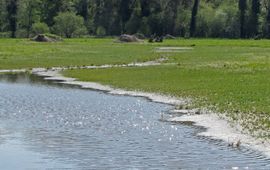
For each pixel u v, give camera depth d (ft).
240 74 192.03
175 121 112.06
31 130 102.58
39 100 143.54
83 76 204.44
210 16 636.89
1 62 260.62
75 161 80.28
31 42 463.42
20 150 86.79
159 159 81.30
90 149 87.45
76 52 330.13
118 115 119.96
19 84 184.14
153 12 640.17
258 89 152.97
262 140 92.53
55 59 279.28
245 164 78.54
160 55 310.65
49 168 76.79
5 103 137.59
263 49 374.63
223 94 146.00
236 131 100.27
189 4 655.35
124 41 489.26
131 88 167.84
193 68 218.38
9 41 482.69
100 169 76.33
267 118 110.93
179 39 574.56
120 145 90.12
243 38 619.26
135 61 272.51
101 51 342.85
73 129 103.71
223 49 376.68
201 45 436.76
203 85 165.78
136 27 639.35
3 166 77.82
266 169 76.18
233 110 121.39
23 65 251.19
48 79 199.93
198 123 109.29
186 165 78.13
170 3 641.81
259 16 628.28
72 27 627.05
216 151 86.07
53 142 92.22
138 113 123.03
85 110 127.13
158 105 135.23
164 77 190.49
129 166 77.66
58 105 134.82
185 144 90.79
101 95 155.02
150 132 100.83
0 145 90.07
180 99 143.02
